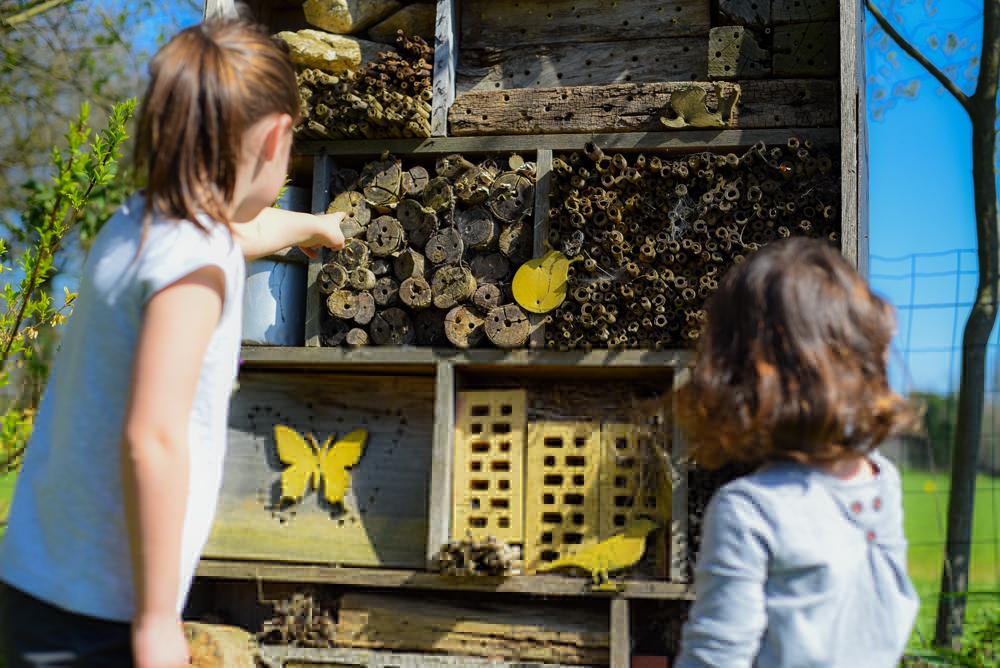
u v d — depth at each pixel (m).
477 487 2.45
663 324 2.35
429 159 2.57
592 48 2.63
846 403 1.32
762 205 2.35
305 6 2.67
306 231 2.03
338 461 2.51
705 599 1.33
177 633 1.24
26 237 4.25
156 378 1.25
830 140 2.35
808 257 1.42
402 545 2.45
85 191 2.79
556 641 2.36
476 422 2.46
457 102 2.53
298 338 2.58
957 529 3.52
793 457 1.36
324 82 2.49
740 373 1.38
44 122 5.96
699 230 2.36
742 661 1.28
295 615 2.48
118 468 1.31
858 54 2.59
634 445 2.41
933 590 3.76
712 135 2.39
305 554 2.48
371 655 2.39
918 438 3.73
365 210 2.54
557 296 2.37
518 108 2.49
